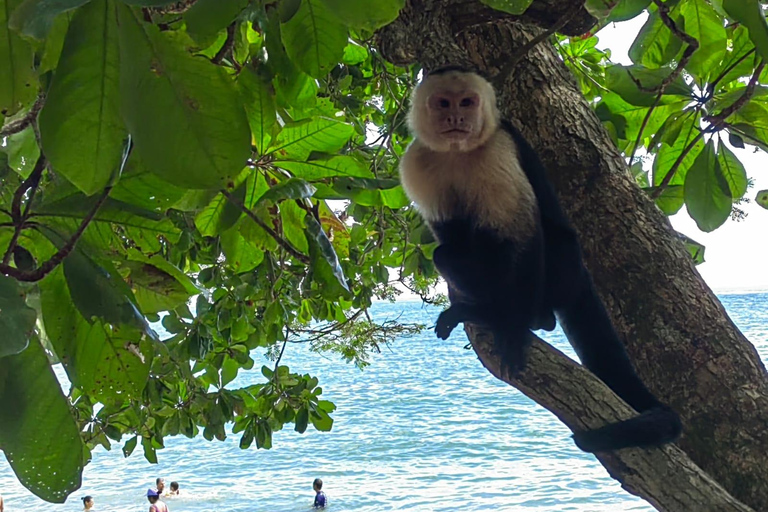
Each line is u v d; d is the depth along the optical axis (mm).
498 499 11508
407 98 5078
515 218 3270
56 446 1789
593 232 3400
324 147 3002
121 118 1617
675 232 3496
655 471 2512
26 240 2064
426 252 4891
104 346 2131
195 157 1542
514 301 3152
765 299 73000
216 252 4492
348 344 7852
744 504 2627
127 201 2113
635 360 3219
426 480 12906
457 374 25719
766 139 3717
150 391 4508
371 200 3607
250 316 4984
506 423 17125
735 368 3051
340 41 2461
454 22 3527
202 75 1542
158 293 2426
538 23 3504
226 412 4754
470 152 3393
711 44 3537
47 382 1787
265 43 2594
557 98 3588
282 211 3258
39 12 1265
